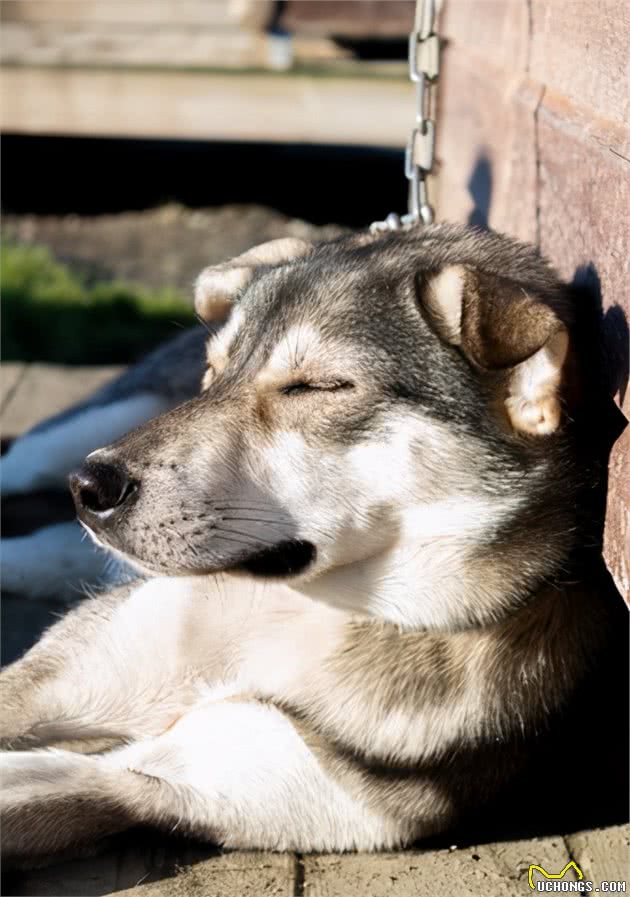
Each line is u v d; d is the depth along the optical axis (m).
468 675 1.18
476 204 1.55
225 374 1.20
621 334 1.15
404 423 1.16
